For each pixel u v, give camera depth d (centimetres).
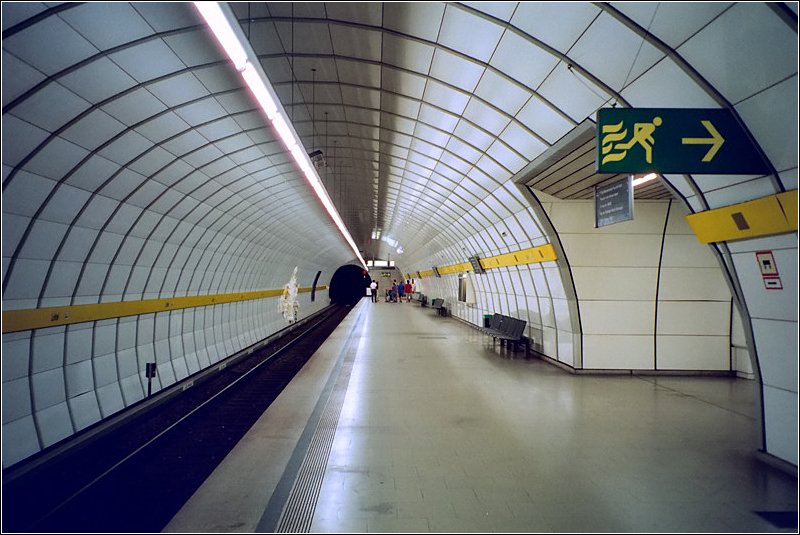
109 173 679
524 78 627
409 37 628
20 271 616
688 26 412
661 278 1027
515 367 1130
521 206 1075
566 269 1034
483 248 1662
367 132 1074
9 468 597
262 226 1538
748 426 670
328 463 525
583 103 605
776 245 493
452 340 1658
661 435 629
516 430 647
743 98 427
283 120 548
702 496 451
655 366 1036
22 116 487
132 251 876
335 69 748
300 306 2981
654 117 442
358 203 2155
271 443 590
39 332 681
